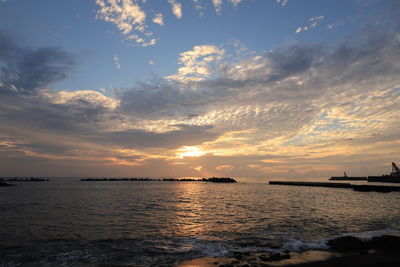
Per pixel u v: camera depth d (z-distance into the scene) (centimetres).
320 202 4288
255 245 1642
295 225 2247
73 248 1593
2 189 8219
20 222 2434
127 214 2938
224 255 1449
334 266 1227
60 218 2653
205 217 2705
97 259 1391
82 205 3856
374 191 7269
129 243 1702
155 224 2330
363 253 1423
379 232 1975
